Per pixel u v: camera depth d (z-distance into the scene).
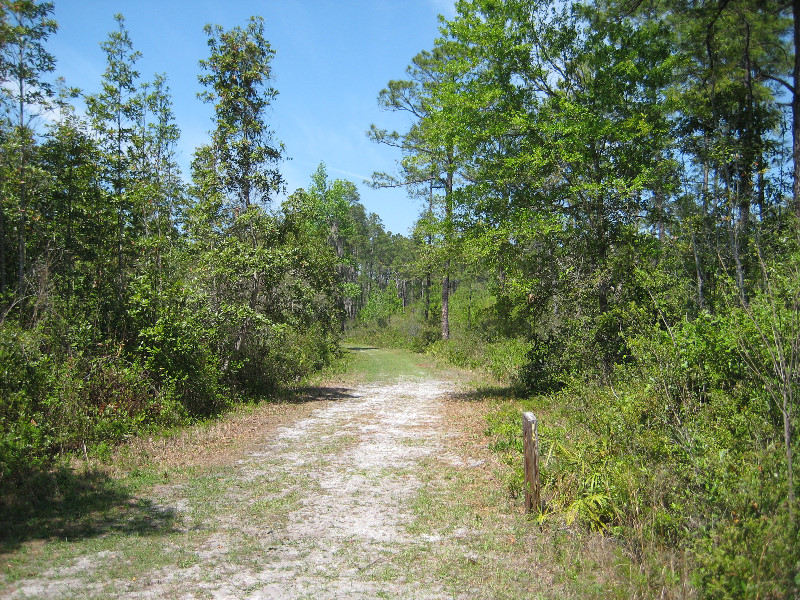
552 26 14.52
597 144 13.84
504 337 26.06
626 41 13.83
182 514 6.20
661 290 11.22
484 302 32.59
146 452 8.78
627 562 4.62
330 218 43.00
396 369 26.34
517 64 14.58
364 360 32.03
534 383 15.00
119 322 11.98
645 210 13.68
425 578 4.71
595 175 13.75
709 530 4.59
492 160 14.84
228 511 6.34
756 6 13.80
